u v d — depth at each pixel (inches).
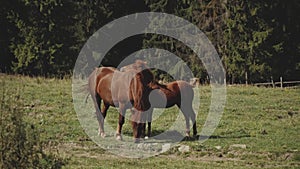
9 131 553.0
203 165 760.3
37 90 1184.2
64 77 1593.3
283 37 1729.8
